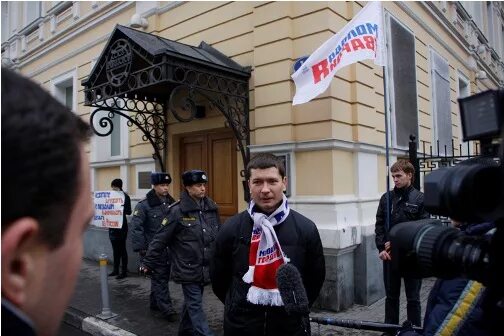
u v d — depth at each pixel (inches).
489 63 530.6
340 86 184.7
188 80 185.8
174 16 252.2
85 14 333.7
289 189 185.3
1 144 18.5
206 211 149.6
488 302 39.0
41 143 19.8
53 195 20.5
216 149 232.7
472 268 34.8
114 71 196.9
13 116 19.1
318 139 179.5
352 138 192.1
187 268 138.9
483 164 35.4
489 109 32.8
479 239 36.5
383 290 193.3
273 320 76.5
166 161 253.8
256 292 76.2
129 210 256.7
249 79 206.7
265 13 197.9
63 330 178.1
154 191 205.2
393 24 242.8
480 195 32.9
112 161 296.5
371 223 189.8
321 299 174.7
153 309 187.6
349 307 177.2
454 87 367.2
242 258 81.4
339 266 171.8
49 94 22.3
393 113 234.4
